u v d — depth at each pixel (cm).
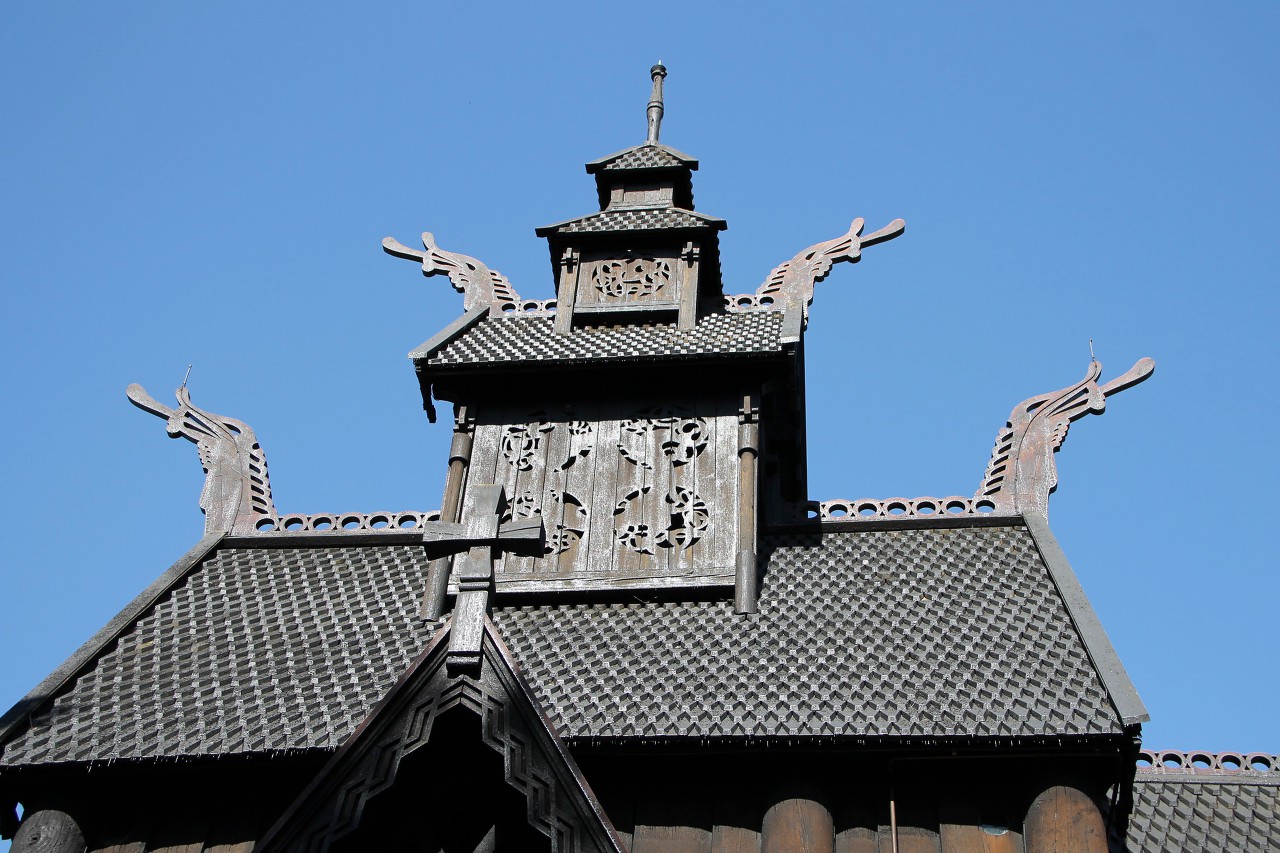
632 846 2055
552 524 2586
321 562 2677
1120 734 2033
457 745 1795
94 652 2372
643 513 2580
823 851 2030
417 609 2489
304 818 1698
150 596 2531
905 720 2098
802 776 2083
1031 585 2438
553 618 2439
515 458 2683
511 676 1756
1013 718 2091
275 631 2450
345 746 1727
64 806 2119
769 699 2162
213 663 2358
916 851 2034
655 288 2933
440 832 1797
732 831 2064
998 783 2080
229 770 2111
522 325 2928
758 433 2672
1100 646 2219
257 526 2770
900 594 2433
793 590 2466
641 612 2441
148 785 2134
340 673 2295
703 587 2452
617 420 2716
